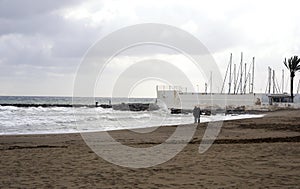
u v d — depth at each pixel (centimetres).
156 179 774
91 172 856
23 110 5622
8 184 723
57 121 3372
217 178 780
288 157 1080
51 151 1245
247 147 1331
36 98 14088
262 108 5803
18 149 1313
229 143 1505
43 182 743
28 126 2817
